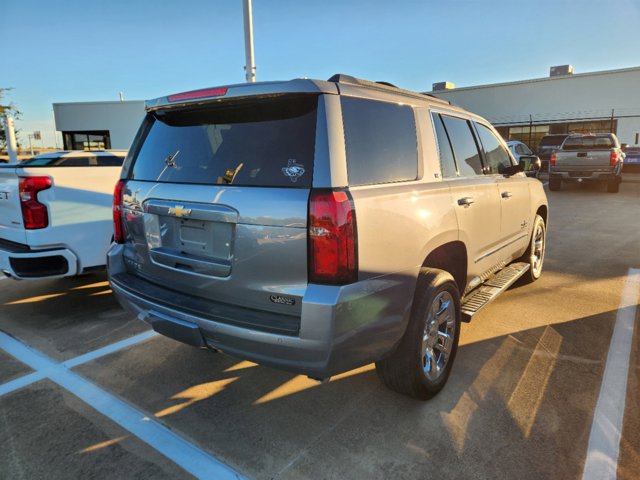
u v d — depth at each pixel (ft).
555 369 11.68
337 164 7.89
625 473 8.08
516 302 16.40
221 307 8.66
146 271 10.38
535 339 13.39
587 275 19.74
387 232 8.46
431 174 10.43
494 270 14.33
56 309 16.43
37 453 8.84
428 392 10.25
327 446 8.95
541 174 80.18
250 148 8.69
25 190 14.56
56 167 15.15
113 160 21.71
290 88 8.18
